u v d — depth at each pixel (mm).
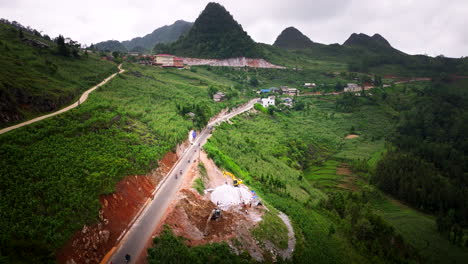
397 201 86750
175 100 98250
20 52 89938
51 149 41812
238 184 55938
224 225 42594
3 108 48594
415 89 193500
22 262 25422
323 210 67312
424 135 136250
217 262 35188
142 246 33375
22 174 34906
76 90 76062
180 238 36438
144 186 45000
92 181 37531
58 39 111750
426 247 63750
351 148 122812
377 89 194250
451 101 164875
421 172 93125
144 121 69125
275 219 50656
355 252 54469
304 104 170500
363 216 64125
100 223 33594
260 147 96500
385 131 143125
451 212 78062
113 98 78500
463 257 61250
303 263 44062
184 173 54250
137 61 170750
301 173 92562
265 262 40062
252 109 140750
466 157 110750
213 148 73125
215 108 113938
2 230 27438
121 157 47250
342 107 170000
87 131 51938
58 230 29938
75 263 28781
